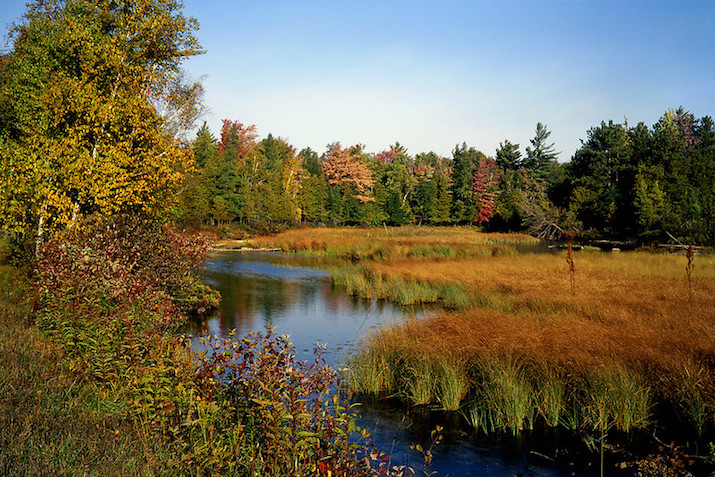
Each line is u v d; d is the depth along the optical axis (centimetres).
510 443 614
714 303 1166
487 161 11581
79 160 1472
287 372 405
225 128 8181
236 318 1342
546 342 834
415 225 7906
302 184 7569
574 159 6725
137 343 602
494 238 5219
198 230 4609
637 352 764
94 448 381
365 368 830
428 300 1634
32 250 1392
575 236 5269
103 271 812
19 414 421
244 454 393
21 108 1688
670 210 4225
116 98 1658
